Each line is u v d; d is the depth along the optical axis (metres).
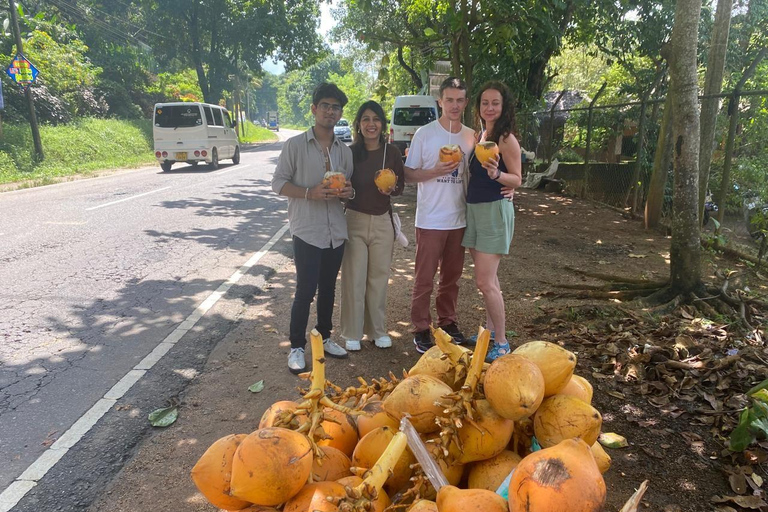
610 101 16.72
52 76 23.81
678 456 2.92
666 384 3.66
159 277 6.34
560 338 4.52
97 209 10.66
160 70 42.84
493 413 1.68
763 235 6.54
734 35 11.63
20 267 6.64
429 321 4.37
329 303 4.25
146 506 2.60
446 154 3.77
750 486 2.64
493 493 1.52
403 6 14.50
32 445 3.09
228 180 16.03
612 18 11.48
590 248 7.78
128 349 4.41
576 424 1.69
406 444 1.61
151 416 3.38
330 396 1.98
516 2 8.71
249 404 3.57
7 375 3.93
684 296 4.97
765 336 4.27
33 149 18.30
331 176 3.66
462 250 4.27
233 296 5.72
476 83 12.42
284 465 1.49
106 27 32.75
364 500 1.46
